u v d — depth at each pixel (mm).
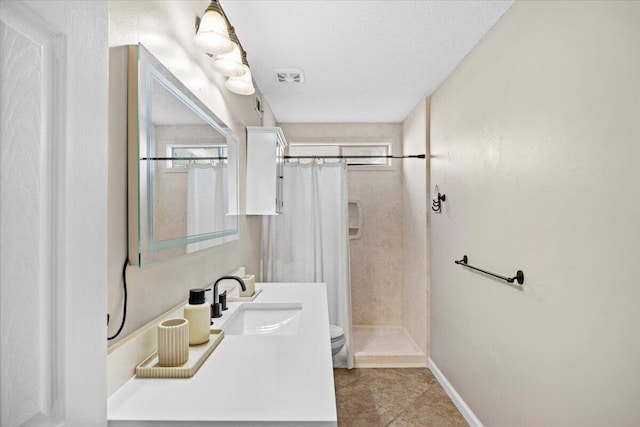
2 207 373
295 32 2135
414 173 3592
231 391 895
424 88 3045
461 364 2504
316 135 4160
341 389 2863
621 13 1162
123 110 994
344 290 3311
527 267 1697
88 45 519
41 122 426
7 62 374
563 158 1446
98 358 547
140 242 1011
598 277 1263
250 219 2781
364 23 2037
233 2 1829
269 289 2156
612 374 1202
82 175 503
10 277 383
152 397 868
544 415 1570
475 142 2275
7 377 381
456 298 2588
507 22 1894
